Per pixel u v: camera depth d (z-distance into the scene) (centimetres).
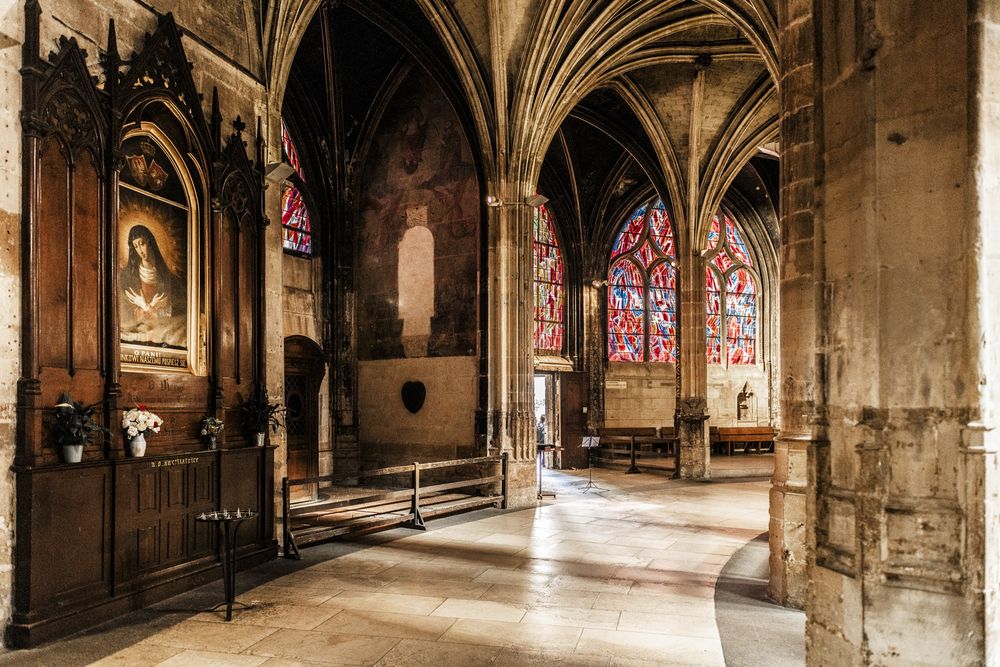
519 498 1525
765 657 616
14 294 640
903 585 330
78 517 682
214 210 913
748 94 1942
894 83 343
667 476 2131
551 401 2420
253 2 1045
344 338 1775
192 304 888
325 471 1709
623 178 2512
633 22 1588
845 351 367
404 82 1742
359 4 1464
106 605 708
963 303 322
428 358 1672
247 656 617
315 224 1756
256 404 977
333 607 761
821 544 376
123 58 789
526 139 1565
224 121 965
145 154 818
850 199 364
